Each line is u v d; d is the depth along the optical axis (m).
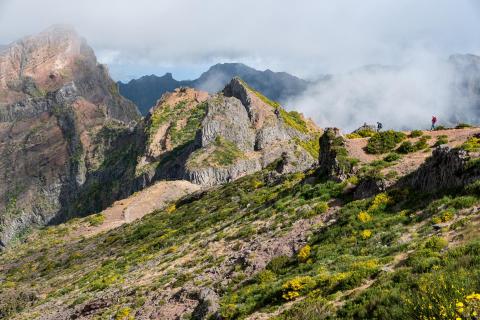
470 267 16.70
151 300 37.03
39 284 73.44
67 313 45.94
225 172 150.12
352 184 40.28
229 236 45.66
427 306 13.56
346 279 22.19
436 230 25.28
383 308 16.64
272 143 172.50
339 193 40.12
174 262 47.16
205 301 29.83
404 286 17.83
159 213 97.81
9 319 55.03
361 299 18.86
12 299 61.56
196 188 143.50
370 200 34.66
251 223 46.09
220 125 170.12
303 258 30.70
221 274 36.22
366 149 46.56
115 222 121.56
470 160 29.89
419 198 31.83
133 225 95.88
